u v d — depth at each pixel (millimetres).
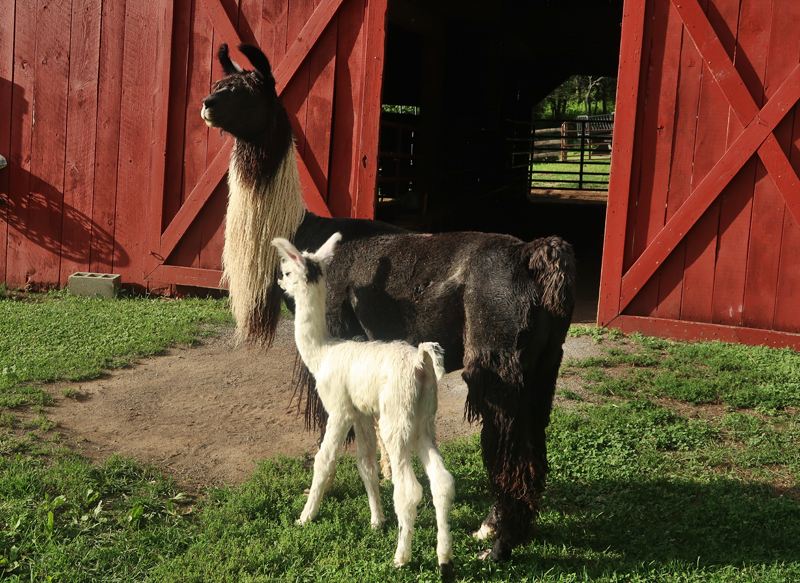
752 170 6730
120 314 7512
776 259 6762
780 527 3621
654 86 6941
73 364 5863
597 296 9352
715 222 6914
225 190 8172
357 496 3930
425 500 3930
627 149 7051
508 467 3146
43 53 8430
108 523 3518
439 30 12117
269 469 4168
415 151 12898
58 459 4148
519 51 17109
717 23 6707
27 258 8859
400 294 3480
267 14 7832
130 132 8320
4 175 8711
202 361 6305
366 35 7555
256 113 3934
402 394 3074
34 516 3479
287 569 3174
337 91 7750
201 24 7988
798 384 5664
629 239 7227
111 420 4906
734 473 4289
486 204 17391
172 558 3250
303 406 5312
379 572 3154
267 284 4082
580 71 20656
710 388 5602
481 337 3225
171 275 8438
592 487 4125
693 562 3307
